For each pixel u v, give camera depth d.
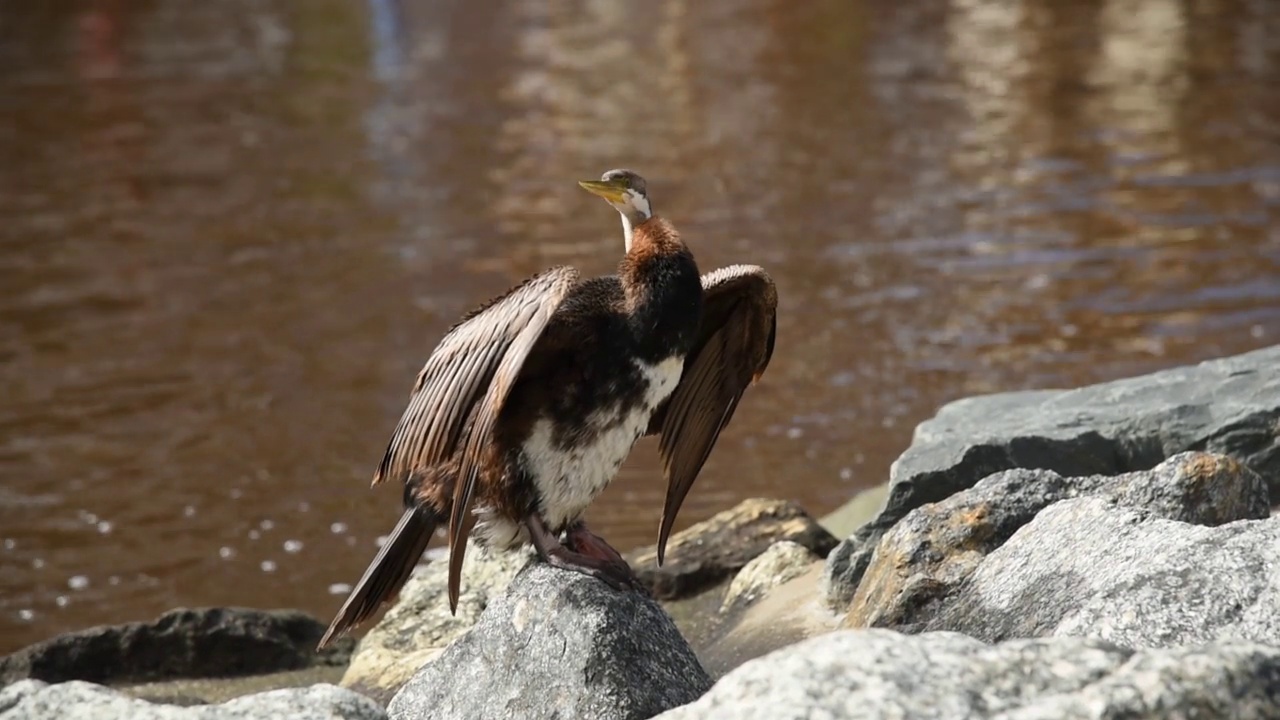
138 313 18.50
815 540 10.16
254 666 9.77
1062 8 38.66
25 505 13.22
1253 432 8.59
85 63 37.25
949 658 4.43
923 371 15.26
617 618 6.41
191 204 23.77
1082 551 6.46
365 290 18.92
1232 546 5.85
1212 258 18.31
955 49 34.03
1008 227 20.11
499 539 6.93
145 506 13.15
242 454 14.14
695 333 6.69
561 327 6.41
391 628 9.32
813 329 16.69
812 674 4.40
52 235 22.28
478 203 22.88
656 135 26.92
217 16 44.47
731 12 41.47
